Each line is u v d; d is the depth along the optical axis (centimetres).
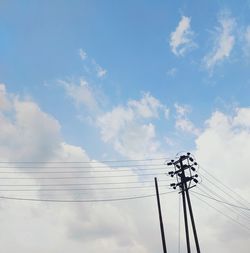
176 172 3762
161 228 3562
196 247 3488
